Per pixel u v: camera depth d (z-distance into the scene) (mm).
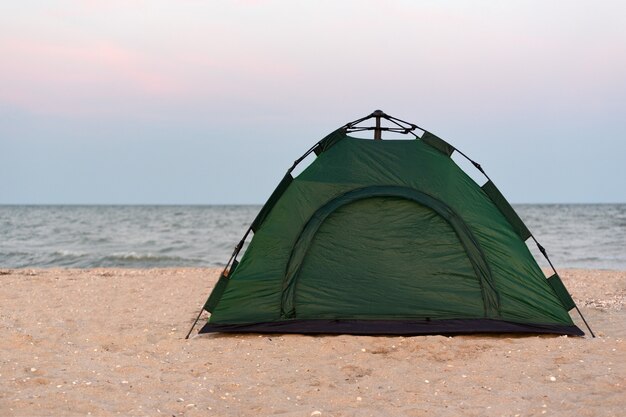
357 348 7500
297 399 5746
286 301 8414
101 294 12609
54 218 66750
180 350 7602
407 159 8875
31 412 5168
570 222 54406
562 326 8344
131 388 5984
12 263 23938
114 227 48594
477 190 8828
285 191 8781
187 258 25750
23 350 7402
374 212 8633
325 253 8547
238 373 6621
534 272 8594
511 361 6887
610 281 15211
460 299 8406
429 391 5957
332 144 9008
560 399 5625
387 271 8477
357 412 5336
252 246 8664
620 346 7414
